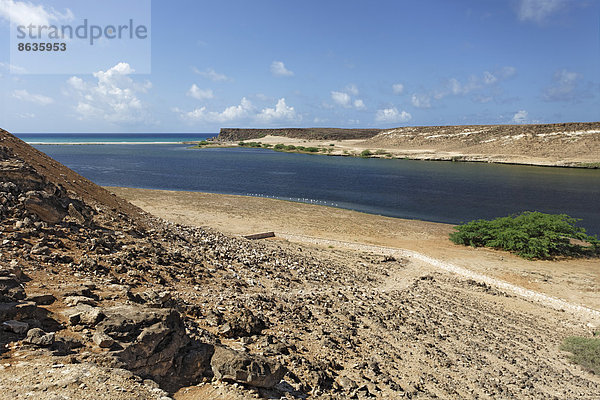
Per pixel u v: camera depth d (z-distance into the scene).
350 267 24.58
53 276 9.52
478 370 12.98
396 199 56.41
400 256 29.53
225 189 62.19
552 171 90.44
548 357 15.14
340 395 9.32
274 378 8.21
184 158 118.50
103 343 6.84
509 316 19.48
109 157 116.88
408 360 12.83
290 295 16.55
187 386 7.57
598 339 16.44
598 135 114.44
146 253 14.26
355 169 94.50
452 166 102.31
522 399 11.21
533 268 27.81
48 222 12.44
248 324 11.14
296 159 121.94
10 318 6.86
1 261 9.14
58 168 19.03
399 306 18.56
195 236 21.44
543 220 32.72
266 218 40.25
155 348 7.41
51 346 6.57
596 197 58.31
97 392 5.76
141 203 45.03
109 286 9.95
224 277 15.77
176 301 10.96
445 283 23.98
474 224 34.97
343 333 13.70
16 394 5.29
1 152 13.78
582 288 23.91
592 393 12.30
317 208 47.56
